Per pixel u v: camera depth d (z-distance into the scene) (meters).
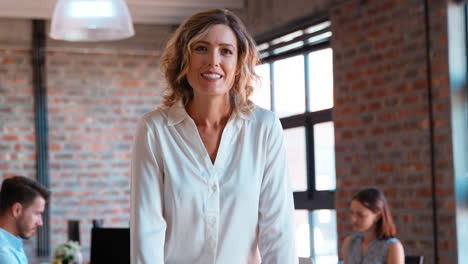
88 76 8.08
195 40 1.85
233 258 1.92
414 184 4.96
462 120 4.67
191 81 1.88
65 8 4.99
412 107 4.98
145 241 1.87
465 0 4.70
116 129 8.14
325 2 5.87
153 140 1.90
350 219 5.67
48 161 7.91
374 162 5.39
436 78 4.77
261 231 1.98
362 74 5.53
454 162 4.62
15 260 3.57
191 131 1.89
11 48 7.82
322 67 6.34
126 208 8.12
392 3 5.18
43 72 7.89
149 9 7.35
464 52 4.71
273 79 7.09
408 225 5.03
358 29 5.57
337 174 5.84
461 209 4.62
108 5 5.01
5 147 7.79
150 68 8.29
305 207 6.65
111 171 8.10
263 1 6.84
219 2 7.20
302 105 6.65
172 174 1.88
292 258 1.97
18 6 7.12
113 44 7.98
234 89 1.94
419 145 4.91
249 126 1.93
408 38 5.02
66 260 6.11
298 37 6.50
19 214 3.74
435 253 4.74
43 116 7.87
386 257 4.30
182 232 1.89
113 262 4.46
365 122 5.50
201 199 1.87
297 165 6.79
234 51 1.88
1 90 7.80
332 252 6.31
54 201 7.92
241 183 1.89
